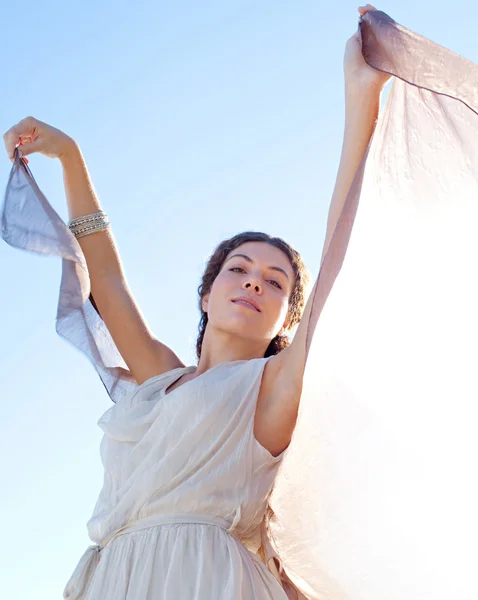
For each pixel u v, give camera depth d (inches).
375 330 115.0
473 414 114.7
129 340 141.2
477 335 113.8
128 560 110.0
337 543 118.3
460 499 115.3
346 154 116.2
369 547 117.6
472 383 114.3
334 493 117.3
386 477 116.3
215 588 106.6
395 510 116.6
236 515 112.7
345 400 115.9
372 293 114.4
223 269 135.4
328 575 120.0
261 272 134.6
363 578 118.3
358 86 116.9
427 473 115.6
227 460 115.0
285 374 119.9
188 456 114.9
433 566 116.0
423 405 115.5
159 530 111.1
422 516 116.0
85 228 145.8
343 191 115.1
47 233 129.4
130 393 128.3
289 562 120.4
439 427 115.3
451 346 114.4
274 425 120.0
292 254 140.7
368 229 113.3
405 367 115.2
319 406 115.6
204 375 121.1
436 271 113.7
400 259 113.9
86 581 113.2
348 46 120.0
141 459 117.3
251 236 139.8
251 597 108.0
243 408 118.1
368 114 116.3
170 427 116.3
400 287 114.3
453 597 115.3
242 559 110.3
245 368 121.8
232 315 129.6
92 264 144.5
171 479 113.4
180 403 117.2
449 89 109.7
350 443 116.0
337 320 114.3
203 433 115.8
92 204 147.3
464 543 115.1
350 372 115.6
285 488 116.0
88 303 142.8
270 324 131.2
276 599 112.1
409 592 116.8
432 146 114.0
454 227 113.0
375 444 116.0
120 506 114.0
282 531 118.6
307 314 116.4
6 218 131.2
